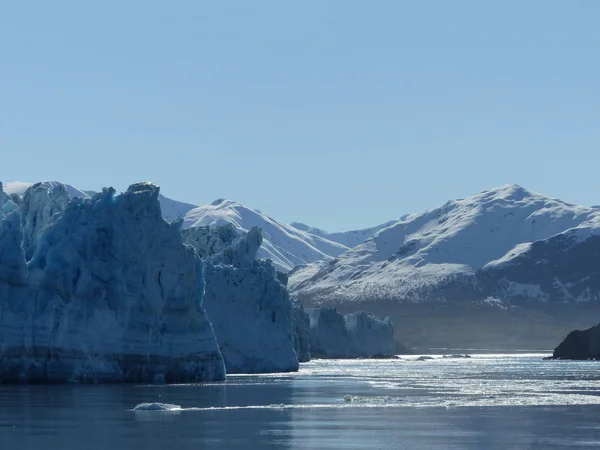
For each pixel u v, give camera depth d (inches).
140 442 3417.8
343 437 3558.1
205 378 6402.6
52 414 4220.0
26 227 6540.4
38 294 5831.7
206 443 3400.6
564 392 5713.6
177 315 6274.6
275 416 4210.1
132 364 6013.8
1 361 5669.3
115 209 6141.7
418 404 4808.1
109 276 6013.8
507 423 3996.1
